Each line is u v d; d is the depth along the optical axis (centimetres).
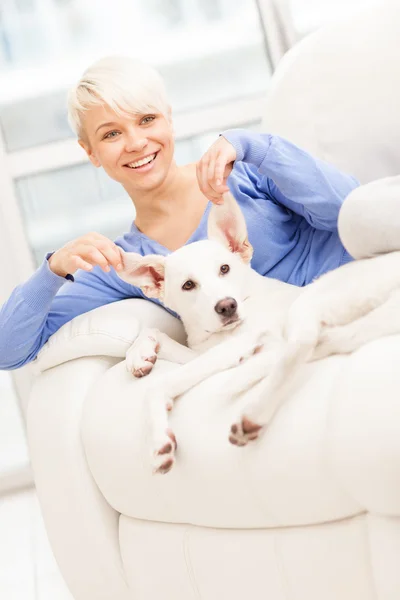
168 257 179
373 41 210
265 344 149
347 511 124
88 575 171
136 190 199
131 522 162
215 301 167
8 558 261
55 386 177
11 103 338
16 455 351
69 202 344
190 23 345
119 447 154
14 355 183
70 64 341
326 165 184
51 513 173
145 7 342
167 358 172
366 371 118
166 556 154
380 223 142
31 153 335
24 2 336
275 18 344
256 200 199
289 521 130
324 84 216
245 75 349
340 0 340
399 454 110
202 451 137
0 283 338
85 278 198
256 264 195
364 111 208
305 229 202
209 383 146
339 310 137
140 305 189
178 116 342
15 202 337
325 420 121
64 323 193
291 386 129
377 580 119
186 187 203
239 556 140
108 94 187
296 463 123
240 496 133
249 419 126
